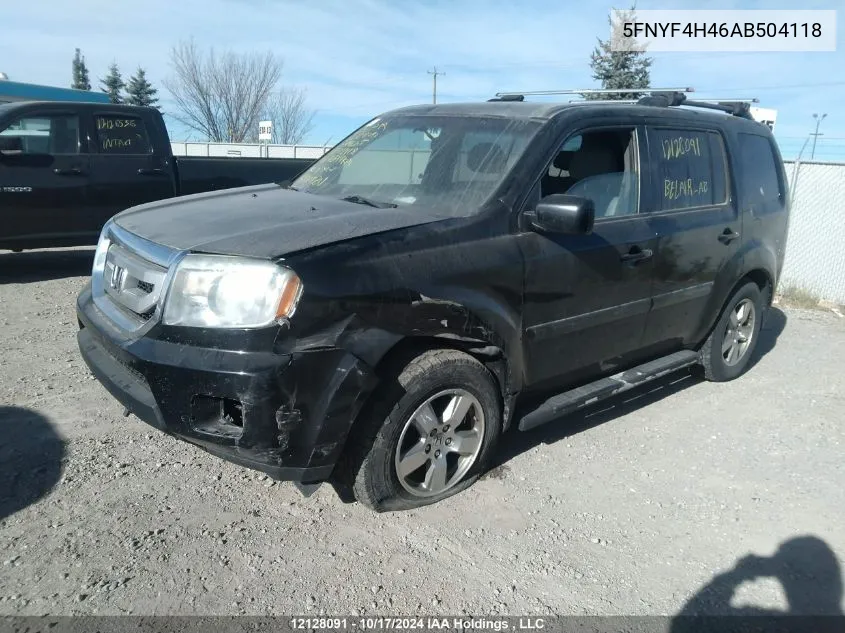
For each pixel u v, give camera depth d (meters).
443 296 3.14
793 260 9.66
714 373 5.31
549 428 4.49
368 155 4.33
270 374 2.72
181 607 2.66
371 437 3.08
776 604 2.89
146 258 3.14
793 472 4.06
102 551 2.95
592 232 3.87
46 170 7.93
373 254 3.00
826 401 5.21
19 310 6.61
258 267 2.78
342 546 3.10
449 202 3.59
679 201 4.52
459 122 4.09
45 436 3.93
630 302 4.13
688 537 3.35
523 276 3.49
